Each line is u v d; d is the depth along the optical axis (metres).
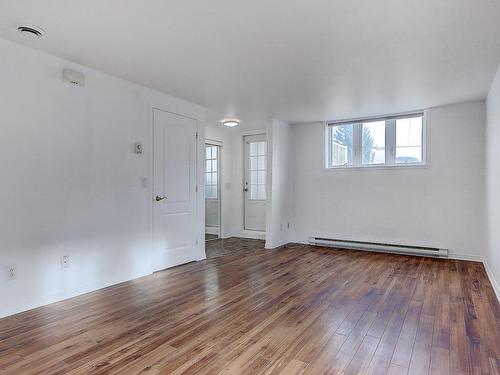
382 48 2.66
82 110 3.08
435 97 4.10
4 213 2.54
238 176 6.55
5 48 2.54
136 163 3.64
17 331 2.31
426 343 2.15
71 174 3.00
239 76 3.34
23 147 2.65
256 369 1.84
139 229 3.69
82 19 2.20
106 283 3.33
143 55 2.81
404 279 3.62
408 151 4.93
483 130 4.30
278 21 2.22
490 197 3.72
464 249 4.48
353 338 2.22
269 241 5.40
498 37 2.45
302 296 3.06
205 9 2.07
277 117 5.27
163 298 3.01
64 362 1.92
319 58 2.86
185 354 2.01
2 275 2.54
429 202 4.70
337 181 5.47
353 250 5.23
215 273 3.88
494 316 2.58
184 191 4.31
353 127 5.39
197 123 4.49
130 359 1.95
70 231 3.00
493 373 1.81
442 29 2.33
